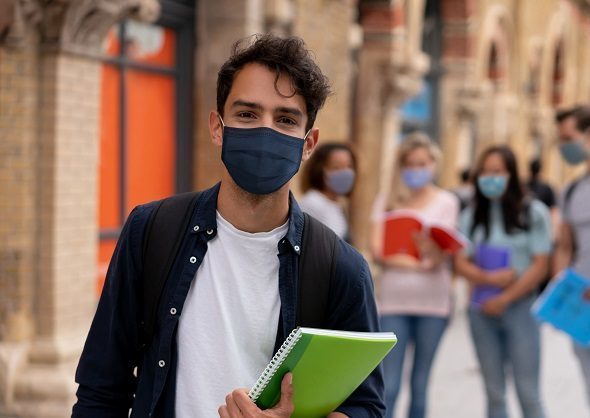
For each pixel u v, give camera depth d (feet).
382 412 8.57
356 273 8.25
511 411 25.43
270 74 7.72
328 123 33.83
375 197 40.22
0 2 19.54
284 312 7.94
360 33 37.99
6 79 20.33
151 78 27.12
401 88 40.37
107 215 25.18
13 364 20.63
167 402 7.95
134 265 8.10
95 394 8.25
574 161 23.38
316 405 7.77
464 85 50.19
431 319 19.88
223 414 7.55
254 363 7.98
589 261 19.85
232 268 7.97
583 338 19.03
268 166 7.66
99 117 24.59
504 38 57.57
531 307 19.75
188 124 28.73
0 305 20.84
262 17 29.71
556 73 75.20
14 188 20.63
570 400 26.78
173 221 8.10
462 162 52.26
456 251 19.61
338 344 7.31
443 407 25.75
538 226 19.77
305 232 8.20
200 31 28.76
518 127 62.28
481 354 20.08
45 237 21.21
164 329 7.94
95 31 21.57
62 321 21.59
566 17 73.31
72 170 21.66
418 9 41.60
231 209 8.00
